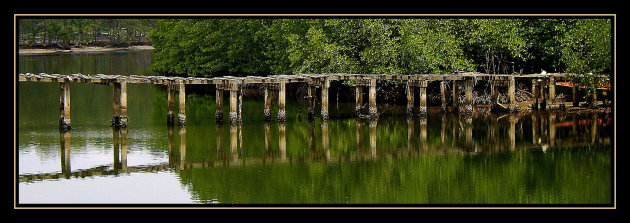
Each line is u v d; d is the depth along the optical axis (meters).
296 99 53.09
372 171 28.98
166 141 34.88
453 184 26.81
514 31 46.31
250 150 32.97
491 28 46.00
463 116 42.38
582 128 37.41
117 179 27.58
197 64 61.47
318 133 37.25
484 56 48.88
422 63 44.88
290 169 29.25
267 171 29.03
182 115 38.22
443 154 31.95
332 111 45.84
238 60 59.41
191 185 26.77
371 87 40.66
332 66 45.31
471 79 41.22
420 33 45.78
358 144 34.38
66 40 117.81
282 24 51.41
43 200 24.78
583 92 46.38
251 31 57.44
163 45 74.69
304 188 26.36
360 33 47.00
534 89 43.28
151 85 64.81
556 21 47.16
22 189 26.17
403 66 46.16
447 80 43.44
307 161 30.73
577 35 40.00
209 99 53.75
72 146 33.44
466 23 47.50
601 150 32.00
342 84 47.69
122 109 36.66
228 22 58.94
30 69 71.44
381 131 37.78
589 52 39.25
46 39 121.25
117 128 38.44
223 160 30.84
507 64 49.94
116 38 129.25
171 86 38.88
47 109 45.53
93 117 42.72
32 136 35.84
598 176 27.53
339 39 48.09
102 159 30.94
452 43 45.94
